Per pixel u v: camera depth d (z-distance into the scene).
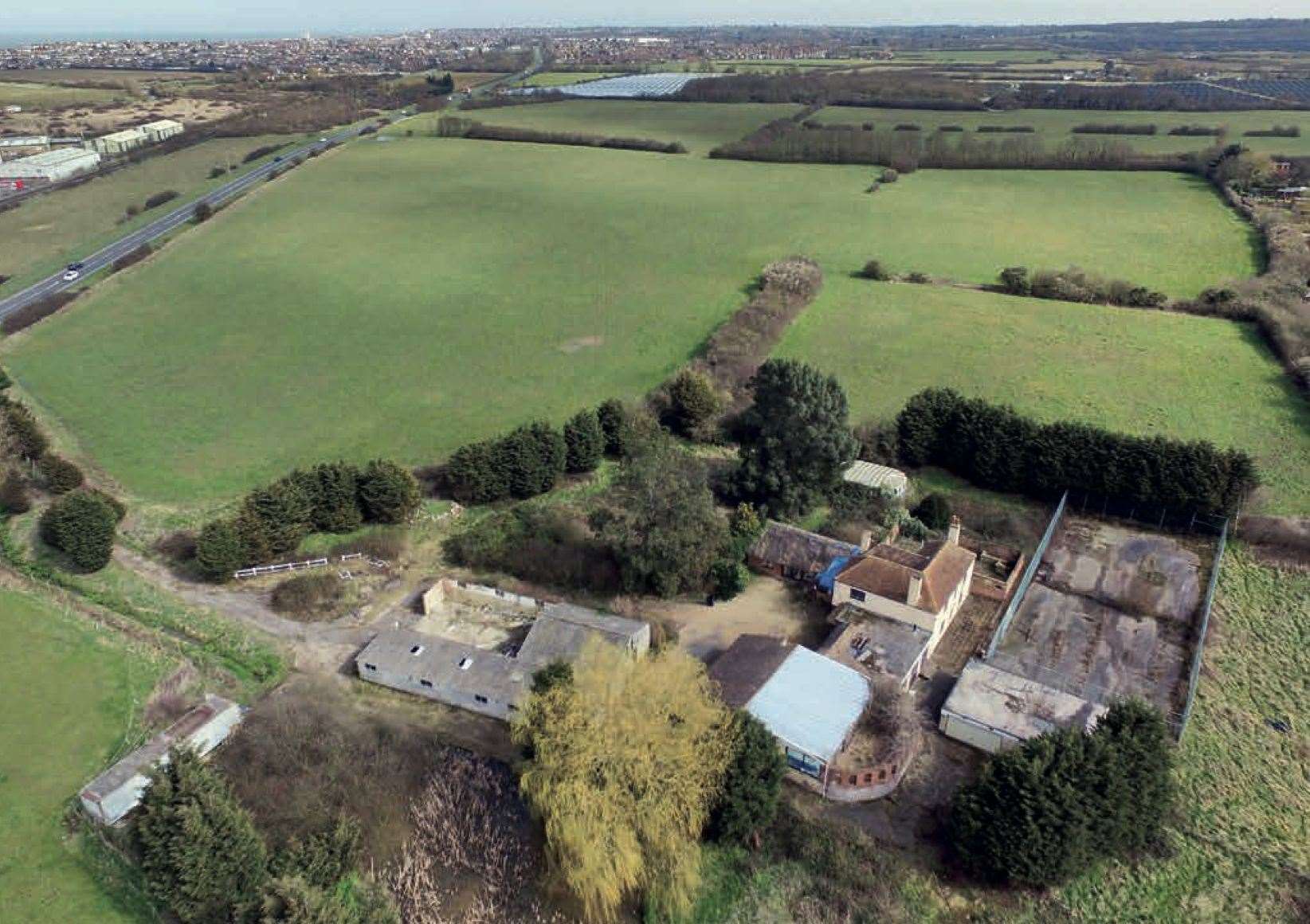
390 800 47.41
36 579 68.31
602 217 175.50
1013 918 41.81
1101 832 41.91
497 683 54.25
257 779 47.78
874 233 162.12
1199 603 64.44
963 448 81.75
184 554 71.56
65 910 42.19
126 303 131.88
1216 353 107.44
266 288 137.50
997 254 148.62
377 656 57.03
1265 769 50.44
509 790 47.84
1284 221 152.00
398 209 180.88
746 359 104.75
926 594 58.16
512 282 139.25
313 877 41.38
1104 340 112.44
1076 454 75.56
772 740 46.06
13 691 56.53
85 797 46.12
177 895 39.84
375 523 76.81
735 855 44.94
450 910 42.28
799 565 67.38
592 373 106.69
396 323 123.19
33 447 83.88
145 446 90.00
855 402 97.12
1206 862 44.59
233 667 58.78
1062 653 59.34
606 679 44.53
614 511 67.31
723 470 82.19
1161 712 51.88
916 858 44.75
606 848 39.44
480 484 78.50
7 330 120.19
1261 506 75.56
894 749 49.56
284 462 86.88
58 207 191.50
